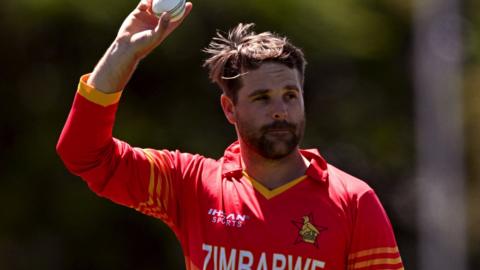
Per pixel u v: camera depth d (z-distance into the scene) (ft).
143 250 196.54
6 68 191.11
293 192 48.73
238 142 52.26
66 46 186.70
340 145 230.48
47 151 187.73
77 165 49.65
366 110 237.45
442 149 225.15
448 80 223.10
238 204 48.83
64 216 187.52
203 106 194.29
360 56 214.48
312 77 223.51
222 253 48.26
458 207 228.02
